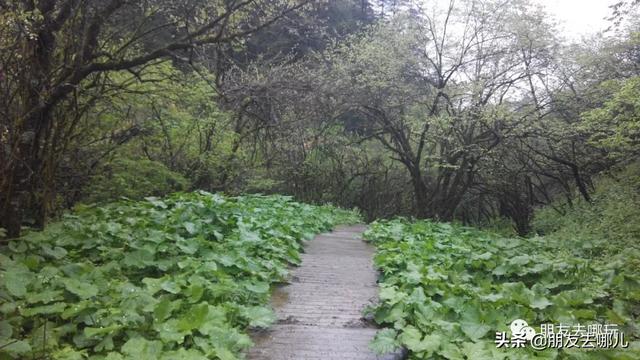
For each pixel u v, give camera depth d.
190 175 13.76
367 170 21.67
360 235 11.98
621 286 6.97
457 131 17.30
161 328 4.44
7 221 6.25
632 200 12.55
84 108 7.49
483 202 26.59
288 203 14.19
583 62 16.02
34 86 6.34
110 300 4.86
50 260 6.06
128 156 11.49
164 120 12.38
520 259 7.94
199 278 5.57
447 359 4.60
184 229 7.79
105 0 8.43
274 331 5.27
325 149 19.61
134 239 6.79
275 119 13.71
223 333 4.46
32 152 6.88
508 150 17.81
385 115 18.55
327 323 5.65
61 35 6.97
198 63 11.16
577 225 13.84
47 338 4.14
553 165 18.59
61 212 8.77
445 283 6.54
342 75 17.67
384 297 5.68
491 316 5.24
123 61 7.64
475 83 16.78
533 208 20.02
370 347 4.67
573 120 16.94
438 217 17.83
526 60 17.33
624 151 14.15
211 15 8.86
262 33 16.06
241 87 12.59
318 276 7.70
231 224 8.76
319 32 16.06
